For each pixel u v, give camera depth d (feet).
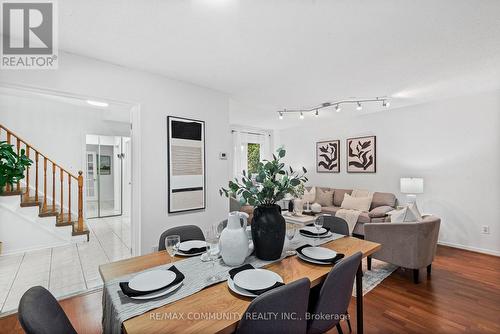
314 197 17.46
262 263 4.91
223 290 3.87
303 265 4.83
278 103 13.17
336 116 16.48
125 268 4.70
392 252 8.82
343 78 9.50
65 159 15.52
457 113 11.98
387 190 14.71
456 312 6.79
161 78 9.28
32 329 2.59
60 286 8.16
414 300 7.39
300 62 8.07
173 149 9.57
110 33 6.37
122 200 19.56
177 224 9.74
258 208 5.12
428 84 10.11
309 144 19.62
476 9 5.32
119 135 18.80
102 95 7.97
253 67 8.50
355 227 13.58
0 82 6.52
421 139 13.24
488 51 7.27
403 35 6.40
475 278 8.81
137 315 3.21
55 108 15.15
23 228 11.37
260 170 5.10
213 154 10.95
